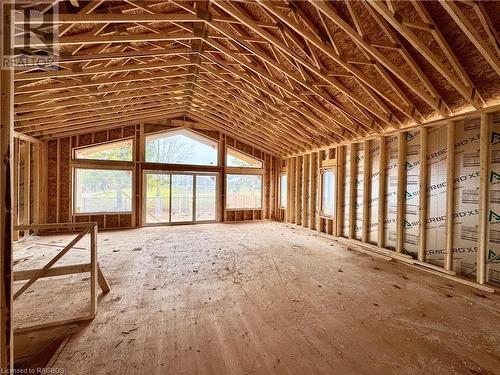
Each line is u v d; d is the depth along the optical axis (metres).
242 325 2.40
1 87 1.02
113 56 3.75
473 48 2.94
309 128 6.31
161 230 7.39
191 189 8.81
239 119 7.59
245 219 9.56
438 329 2.38
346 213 6.34
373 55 3.21
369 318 2.56
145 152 8.01
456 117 3.81
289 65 4.47
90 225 2.51
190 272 3.81
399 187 4.78
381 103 4.45
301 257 4.72
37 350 2.13
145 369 1.81
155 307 2.72
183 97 6.96
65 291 3.10
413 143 4.66
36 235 6.41
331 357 1.96
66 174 7.04
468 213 3.74
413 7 2.78
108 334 2.22
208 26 3.79
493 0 2.41
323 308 2.76
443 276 3.81
